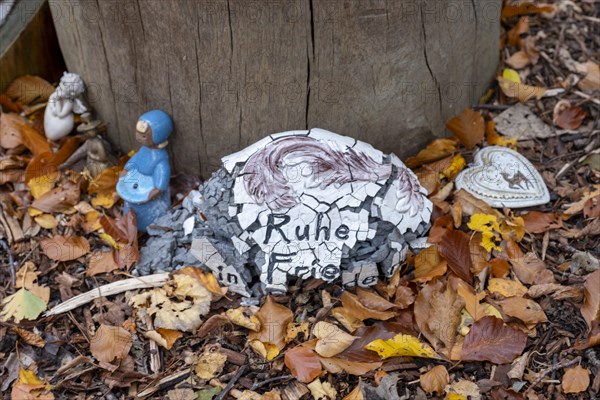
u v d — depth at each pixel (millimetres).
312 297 2457
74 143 2941
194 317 2381
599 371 2275
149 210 2643
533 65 3305
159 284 2502
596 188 2795
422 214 2359
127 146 2934
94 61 2727
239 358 2340
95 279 2568
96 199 2824
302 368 2260
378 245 2311
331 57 2438
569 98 3150
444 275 2467
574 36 3465
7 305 2465
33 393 2248
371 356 2277
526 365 2309
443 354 2297
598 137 2992
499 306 2410
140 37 2502
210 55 2438
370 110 2605
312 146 2336
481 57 2926
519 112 3064
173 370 2326
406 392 2238
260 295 2434
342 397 2244
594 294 2395
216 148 2688
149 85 2621
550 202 2771
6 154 2980
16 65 3107
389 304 2357
